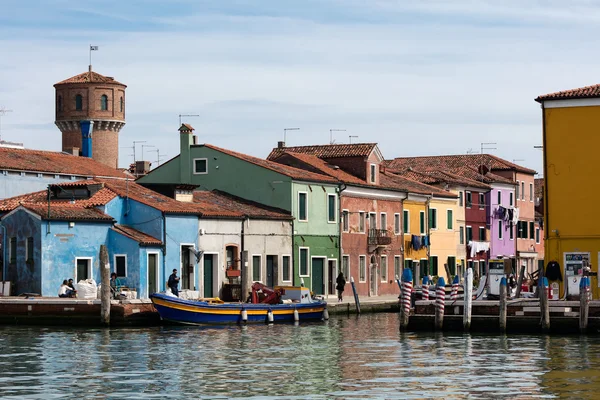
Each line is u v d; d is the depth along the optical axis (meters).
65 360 45.72
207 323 63.06
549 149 67.62
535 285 67.06
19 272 68.75
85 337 55.31
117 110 150.50
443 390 37.72
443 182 108.44
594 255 66.62
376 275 94.94
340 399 36.06
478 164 121.75
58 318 62.19
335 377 40.88
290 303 67.75
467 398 36.19
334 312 77.12
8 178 82.50
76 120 148.88
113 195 72.50
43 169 85.38
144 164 118.06
